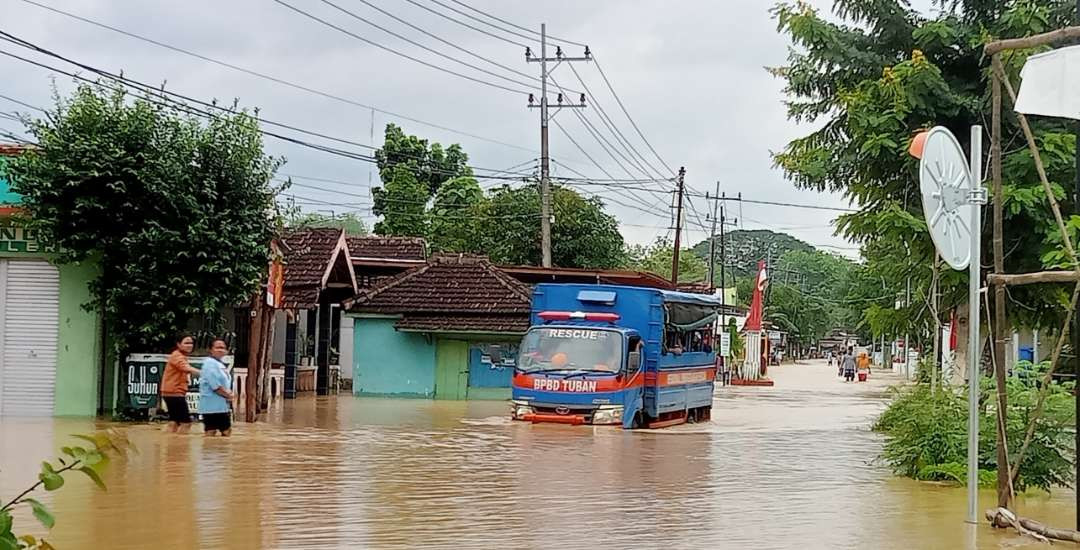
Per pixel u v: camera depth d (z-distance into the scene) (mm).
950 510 11211
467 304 33156
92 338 20547
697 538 9562
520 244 49312
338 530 9773
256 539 9320
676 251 49719
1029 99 9305
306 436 18672
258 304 21547
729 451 17438
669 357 23766
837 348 133625
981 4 17047
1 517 4500
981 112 15930
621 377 21703
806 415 29266
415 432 19922
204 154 20328
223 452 15797
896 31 17375
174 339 20250
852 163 17234
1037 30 15383
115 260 20125
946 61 17203
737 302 92438
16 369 20609
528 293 33625
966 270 16250
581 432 20469
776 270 138625
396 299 33562
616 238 51219
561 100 39875
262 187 21062
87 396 20531
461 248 50719
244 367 28062
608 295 23188
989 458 13328
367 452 16203
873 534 9781
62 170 19250
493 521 10352
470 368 33281
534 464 15062
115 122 19797
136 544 9070
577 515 10758
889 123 16000
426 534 9641
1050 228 15391
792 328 113750
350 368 37500
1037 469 12438
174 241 19703
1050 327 16953
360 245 40281
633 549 9055
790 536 9672
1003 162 15891
